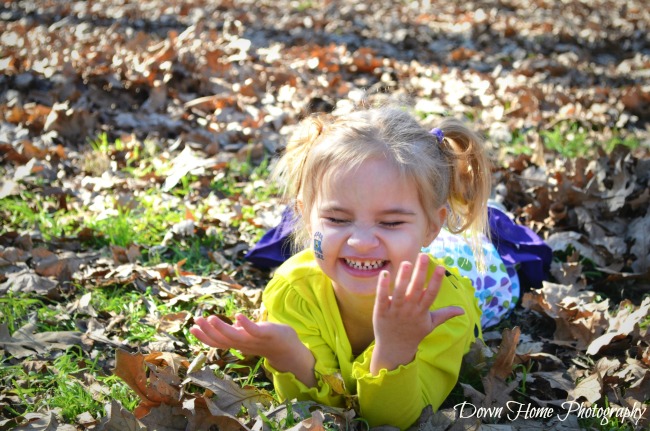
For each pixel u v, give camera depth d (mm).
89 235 3982
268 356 2406
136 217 4238
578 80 7828
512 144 5594
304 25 10094
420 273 2041
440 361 2484
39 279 3449
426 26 10562
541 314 3406
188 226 4078
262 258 3748
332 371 2480
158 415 2369
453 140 2658
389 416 2324
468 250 3314
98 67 6230
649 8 12320
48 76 6168
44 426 2385
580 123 6180
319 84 7043
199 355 2662
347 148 2324
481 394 2604
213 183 4801
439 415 2391
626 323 3066
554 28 10336
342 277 2354
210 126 5629
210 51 6809
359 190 2291
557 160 4973
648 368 2844
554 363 2980
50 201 4438
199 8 10711
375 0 12734
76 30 8719
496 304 3352
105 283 3512
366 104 2895
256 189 4793
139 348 2932
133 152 5133
